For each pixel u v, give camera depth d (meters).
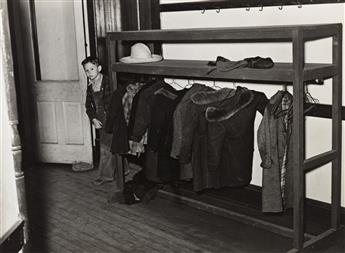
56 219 4.32
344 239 3.71
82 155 5.93
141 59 4.34
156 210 4.45
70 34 5.84
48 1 5.82
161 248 3.68
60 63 5.96
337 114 3.52
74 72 5.93
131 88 4.39
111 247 3.72
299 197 3.29
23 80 6.14
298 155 3.21
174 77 4.82
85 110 5.78
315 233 3.84
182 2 4.59
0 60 1.64
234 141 3.73
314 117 3.81
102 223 4.20
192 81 4.67
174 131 3.89
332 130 3.57
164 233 3.95
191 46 4.59
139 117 4.17
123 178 4.67
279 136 3.46
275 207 3.48
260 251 3.57
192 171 3.98
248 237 3.82
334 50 3.45
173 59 4.75
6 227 1.66
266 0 3.90
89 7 5.62
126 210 4.48
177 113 3.86
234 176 3.77
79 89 5.77
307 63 3.67
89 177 5.55
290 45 3.84
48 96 5.96
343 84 3.62
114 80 4.48
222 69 3.54
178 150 3.88
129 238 3.88
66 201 4.79
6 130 1.67
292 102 3.51
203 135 3.79
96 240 3.86
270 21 3.94
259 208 4.25
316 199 3.90
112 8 5.46
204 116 3.76
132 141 4.33
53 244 3.80
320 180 3.86
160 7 4.77
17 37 6.03
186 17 4.57
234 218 4.12
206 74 3.65
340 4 3.53
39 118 6.07
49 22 5.90
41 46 5.98
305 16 3.72
